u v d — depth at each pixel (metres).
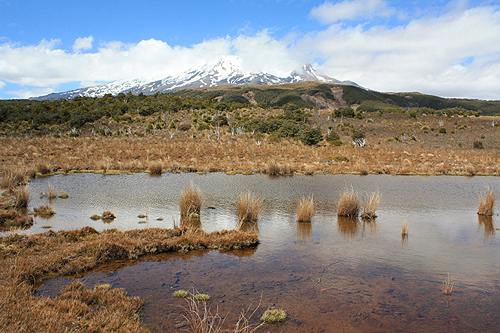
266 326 4.65
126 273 6.58
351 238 9.30
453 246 8.64
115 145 44.38
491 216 12.46
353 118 88.56
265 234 9.63
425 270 6.93
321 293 5.78
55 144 44.19
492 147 58.47
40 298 4.98
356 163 34.41
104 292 5.41
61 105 95.06
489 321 4.91
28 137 57.78
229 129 69.38
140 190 17.09
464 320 4.93
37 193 15.76
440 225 10.99
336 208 13.62
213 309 5.15
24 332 3.92
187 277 6.41
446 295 5.77
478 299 5.64
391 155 43.97
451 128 76.31
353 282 6.27
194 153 39.44
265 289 5.91
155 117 82.62
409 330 4.63
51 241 7.90
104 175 23.39
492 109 174.75
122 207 13.03
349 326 4.70
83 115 76.19
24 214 11.41
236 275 6.54
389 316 5.02
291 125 62.88
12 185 15.22
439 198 16.34
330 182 21.67
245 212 11.14
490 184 22.00
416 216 12.35
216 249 8.24
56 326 4.16
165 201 14.37
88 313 4.70
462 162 37.97
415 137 67.25
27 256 6.85
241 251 8.10
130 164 27.39
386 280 6.39
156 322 4.71
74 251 7.18
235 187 18.58
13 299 4.71
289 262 7.31
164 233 8.79
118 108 88.06
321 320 4.86
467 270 6.96
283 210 13.04
